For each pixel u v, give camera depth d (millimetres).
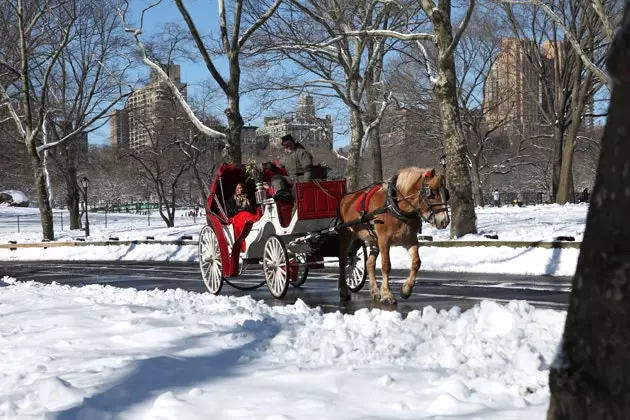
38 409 4926
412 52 42000
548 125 57000
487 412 4305
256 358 6422
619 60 2094
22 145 50656
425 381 5238
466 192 20797
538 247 17203
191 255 26000
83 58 40125
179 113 50219
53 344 7355
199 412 4586
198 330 7809
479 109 53375
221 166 13820
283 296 12430
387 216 11031
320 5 24859
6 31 35750
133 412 4746
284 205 12500
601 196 2170
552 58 50000
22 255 32375
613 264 2109
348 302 11836
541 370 5410
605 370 2131
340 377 5344
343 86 27750
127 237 34000
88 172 73312
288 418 4309
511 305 7754
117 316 8930
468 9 17562
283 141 12875
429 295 12273
